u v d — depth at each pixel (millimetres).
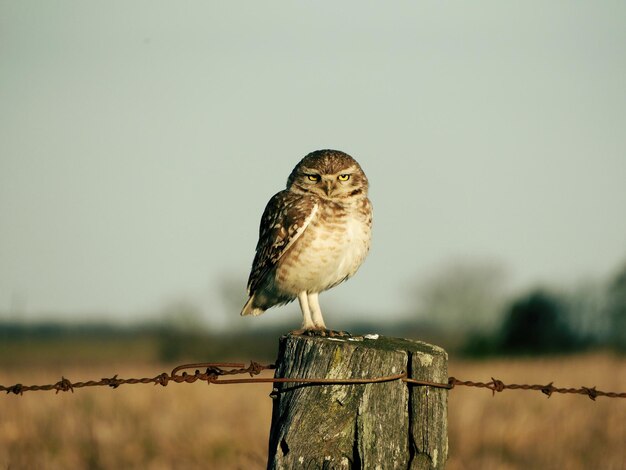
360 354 6359
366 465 6223
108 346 42781
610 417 15617
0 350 30828
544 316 48594
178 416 16828
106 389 19781
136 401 17656
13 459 13008
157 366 39656
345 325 42906
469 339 49906
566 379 26297
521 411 16328
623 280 47438
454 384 6516
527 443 14445
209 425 16156
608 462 13336
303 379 6379
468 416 15766
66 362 32094
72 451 13867
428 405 6367
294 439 6238
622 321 47656
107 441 14414
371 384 6316
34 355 31875
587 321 48062
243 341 45188
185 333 44250
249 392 21109
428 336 51812
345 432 6273
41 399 17203
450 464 12953
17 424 14469
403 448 6320
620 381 24875
